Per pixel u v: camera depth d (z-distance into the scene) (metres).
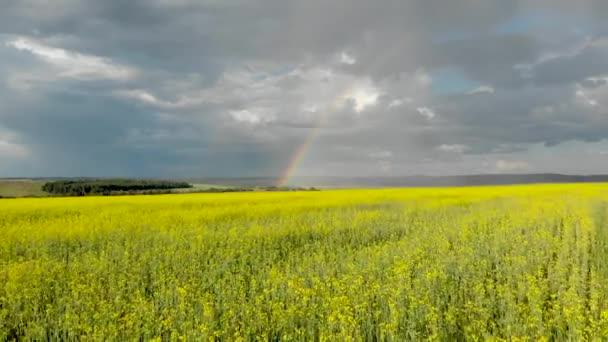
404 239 15.11
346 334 6.81
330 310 7.75
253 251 13.70
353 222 19.53
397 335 6.78
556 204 26.91
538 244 13.26
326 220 20.75
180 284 9.96
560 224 18.66
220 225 19.62
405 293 8.58
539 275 9.77
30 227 18.52
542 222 18.22
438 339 6.74
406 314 7.89
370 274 10.22
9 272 10.55
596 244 14.07
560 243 13.56
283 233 17.22
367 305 7.98
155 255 13.18
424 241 14.31
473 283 9.47
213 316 7.92
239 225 19.45
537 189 49.47
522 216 19.91
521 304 7.82
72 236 17.05
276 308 7.84
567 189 48.69
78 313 8.21
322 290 8.73
